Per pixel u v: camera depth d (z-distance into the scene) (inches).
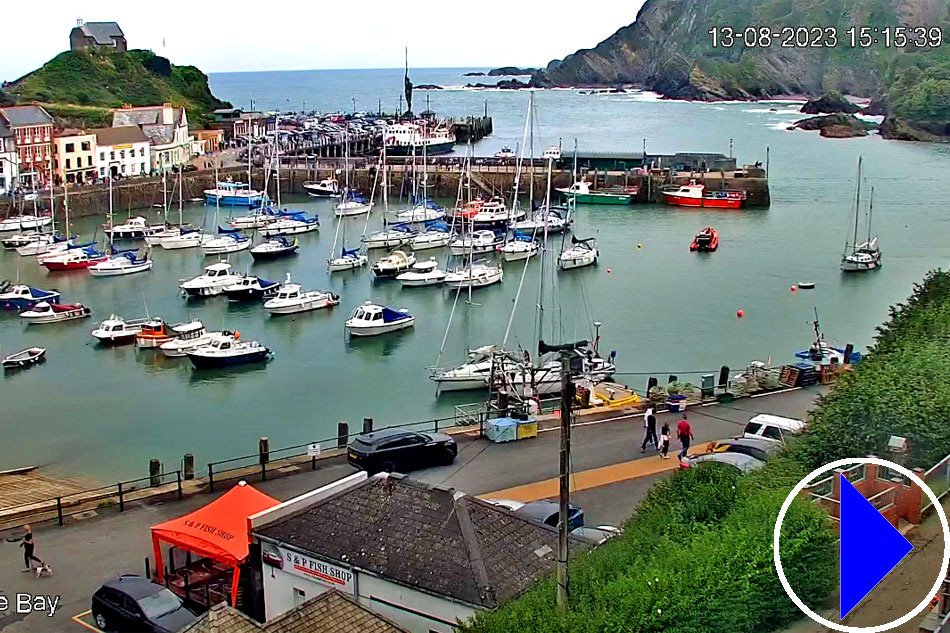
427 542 1015.6
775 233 4938.5
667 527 895.7
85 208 5600.4
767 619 784.3
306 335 3206.2
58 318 3363.7
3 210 5216.5
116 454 2175.2
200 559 1266.0
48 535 1414.9
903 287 3779.5
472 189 6328.7
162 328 3088.1
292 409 2495.1
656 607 743.1
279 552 1081.4
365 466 1587.1
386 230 4697.3
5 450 2204.7
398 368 2842.0
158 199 6038.4
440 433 1732.3
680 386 2149.4
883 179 6565.0
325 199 6328.7
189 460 1701.5
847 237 4753.9
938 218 5187.0
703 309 3479.3
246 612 1112.2
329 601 887.7
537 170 6304.1
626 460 1643.7
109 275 4030.5
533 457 1681.8
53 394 2632.9
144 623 1057.5
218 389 2669.8
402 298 3681.1
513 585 948.6
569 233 5014.8
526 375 2301.9
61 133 6141.7
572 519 1261.1
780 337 3117.6
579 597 785.6
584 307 3528.5
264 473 1633.9
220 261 4315.9
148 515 1487.5
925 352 1299.2
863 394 1114.1
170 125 6998.0
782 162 7421.3
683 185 6018.7
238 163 7022.6
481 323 3324.3
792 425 1585.9
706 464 1023.0
